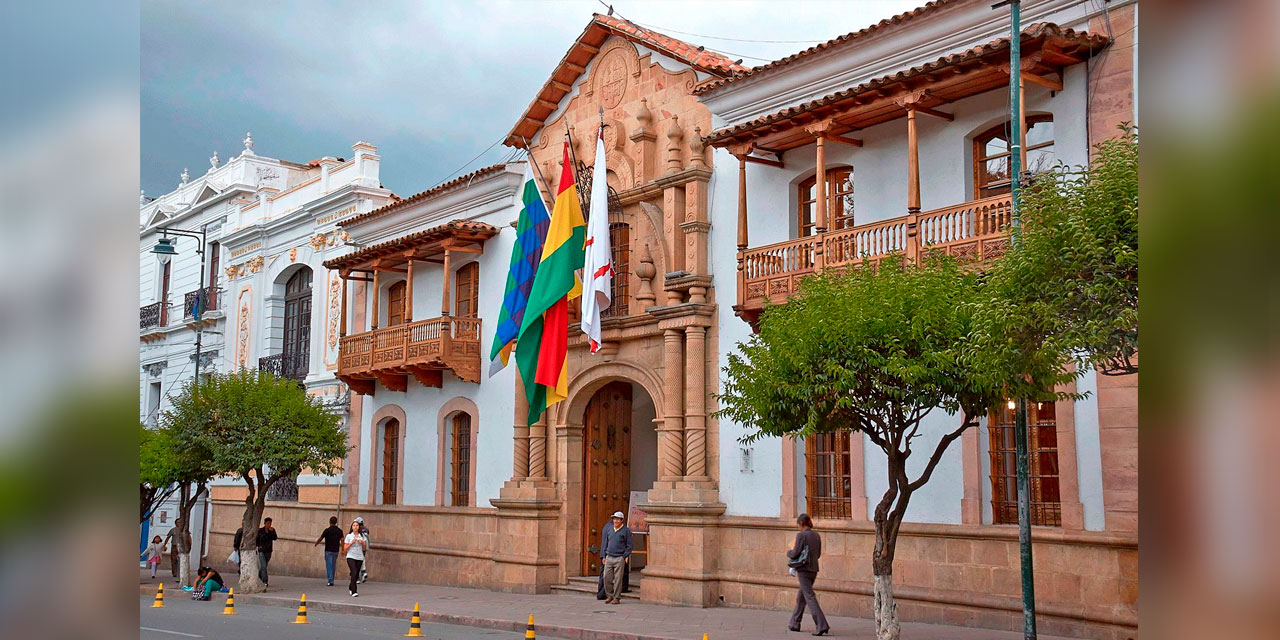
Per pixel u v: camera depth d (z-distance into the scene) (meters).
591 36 23.19
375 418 28.95
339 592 24.34
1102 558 13.95
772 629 15.80
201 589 24.89
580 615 18.50
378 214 28.81
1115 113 14.43
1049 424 15.09
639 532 22.33
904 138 17.25
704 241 20.33
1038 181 10.88
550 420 23.52
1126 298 9.32
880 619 12.71
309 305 32.75
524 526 23.19
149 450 27.69
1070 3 14.99
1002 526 15.22
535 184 23.39
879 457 17.02
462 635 16.70
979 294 11.89
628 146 22.44
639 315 21.12
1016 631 14.68
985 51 14.45
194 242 39.62
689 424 19.75
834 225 18.47
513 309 22.83
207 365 37.50
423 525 26.77
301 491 31.09
